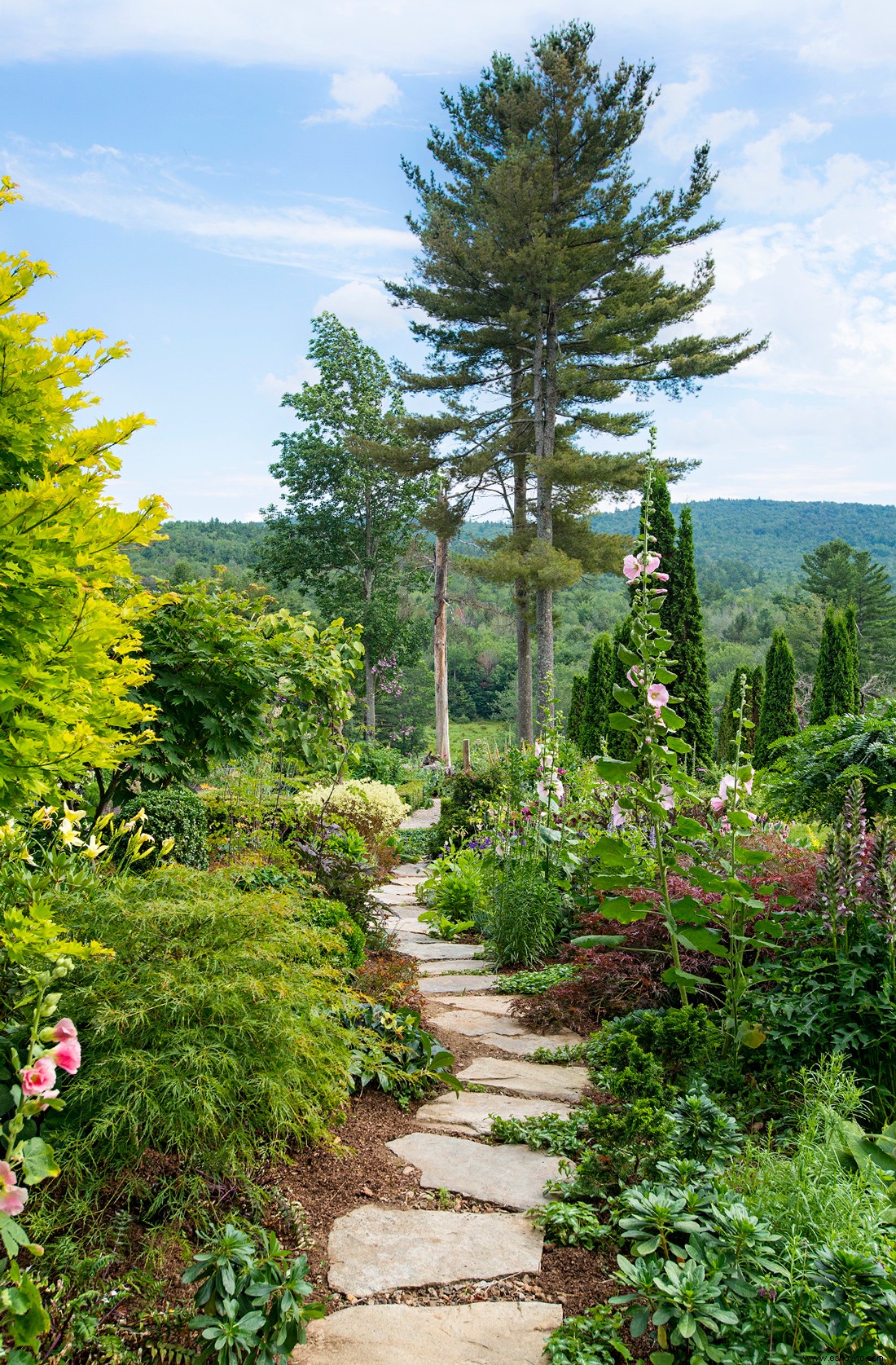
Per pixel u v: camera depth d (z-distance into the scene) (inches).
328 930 148.8
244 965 111.8
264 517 1282.0
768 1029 134.3
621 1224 84.4
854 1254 71.5
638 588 159.9
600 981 184.5
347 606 1259.2
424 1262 94.2
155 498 95.9
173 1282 82.8
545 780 269.3
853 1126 100.8
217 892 125.5
